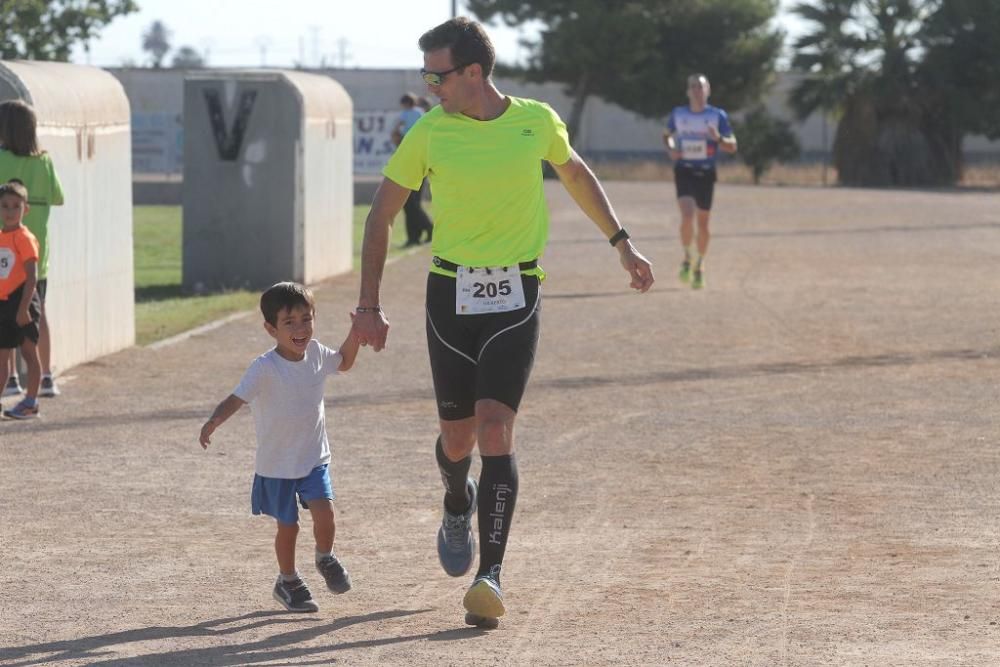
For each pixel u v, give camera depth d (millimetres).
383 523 18766
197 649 13602
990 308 40844
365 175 116750
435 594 15664
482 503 14609
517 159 14766
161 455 22688
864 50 138625
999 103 139000
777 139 146625
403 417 25750
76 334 30766
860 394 27891
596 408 26656
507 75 168875
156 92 148000
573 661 13109
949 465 21781
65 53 76062
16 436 24031
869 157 137875
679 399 27516
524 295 14977
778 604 14914
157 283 49844
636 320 38750
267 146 46438
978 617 14312
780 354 32875
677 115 45531
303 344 14773
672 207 93375
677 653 13281
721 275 50438
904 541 17500
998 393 27859
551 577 16141
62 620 14609
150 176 129875
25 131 25922
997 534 17812
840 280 48594
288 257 46844
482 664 13070
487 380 14836
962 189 126750
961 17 137000
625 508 19391
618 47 160375
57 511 19219
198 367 31047
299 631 14234
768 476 21188
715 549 17266
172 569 16578
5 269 24938
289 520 14828
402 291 45719
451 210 14898
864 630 13914
